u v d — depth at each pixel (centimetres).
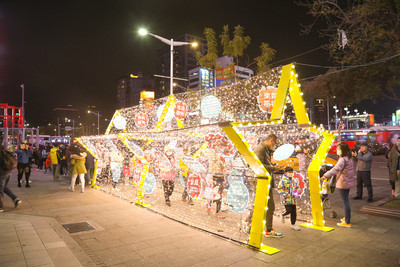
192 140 930
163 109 923
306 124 541
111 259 401
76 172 954
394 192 801
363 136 2862
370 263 389
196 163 624
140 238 489
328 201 651
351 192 938
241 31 1444
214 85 1775
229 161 646
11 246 435
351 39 771
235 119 855
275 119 488
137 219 609
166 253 423
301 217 633
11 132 2730
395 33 712
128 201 793
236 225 557
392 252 428
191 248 443
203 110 791
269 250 432
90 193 930
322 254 421
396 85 1240
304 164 705
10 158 706
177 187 930
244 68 1480
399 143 780
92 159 1150
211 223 572
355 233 521
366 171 793
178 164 763
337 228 554
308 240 484
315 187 570
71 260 384
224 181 641
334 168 551
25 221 579
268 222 501
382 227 556
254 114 814
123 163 1020
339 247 450
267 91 578
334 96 2023
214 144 656
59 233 507
